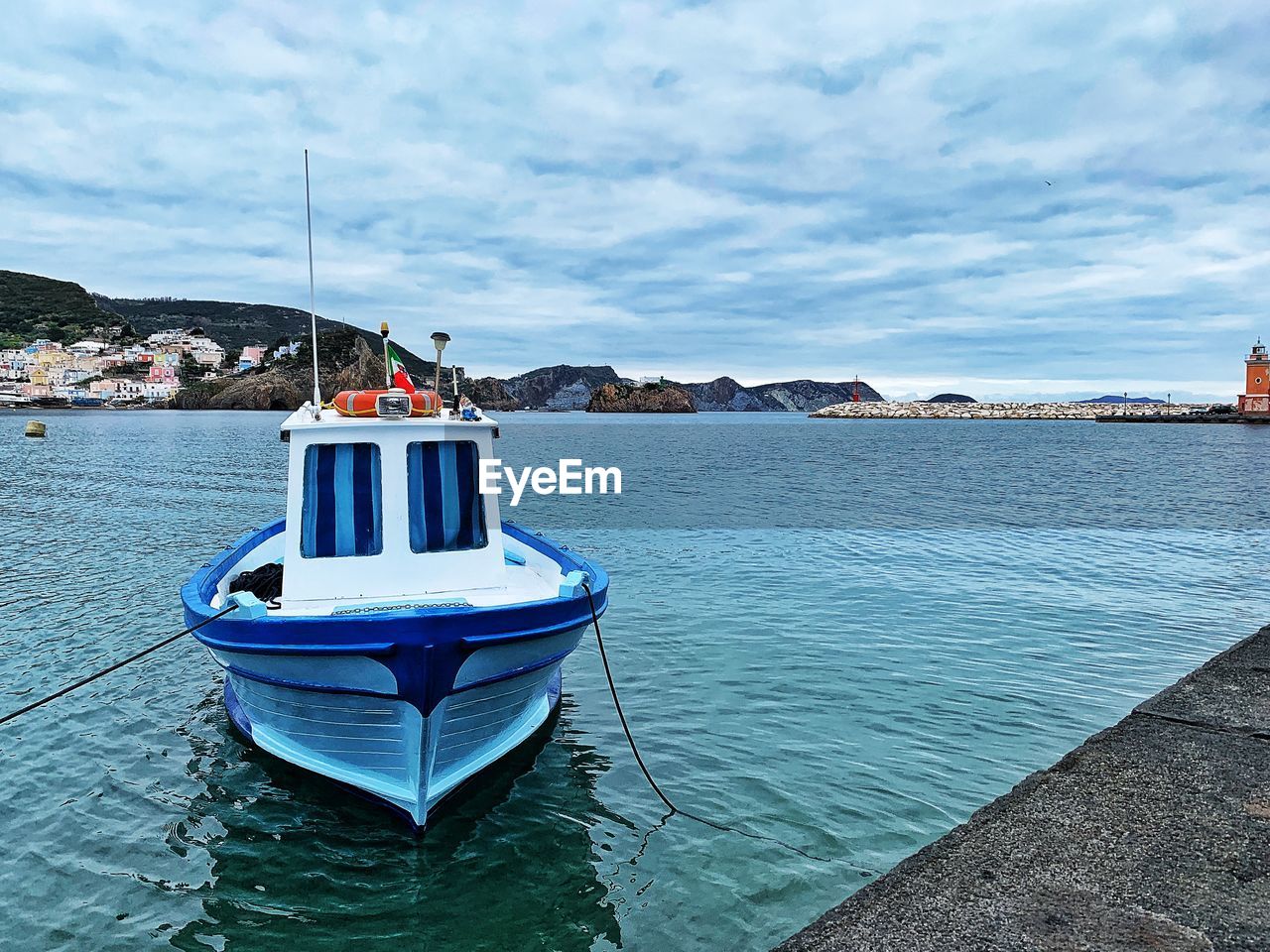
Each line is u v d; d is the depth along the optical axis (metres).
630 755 9.25
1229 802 5.14
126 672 11.73
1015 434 109.56
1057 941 3.84
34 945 6.10
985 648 12.76
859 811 7.97
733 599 15.83
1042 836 4.80
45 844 7.43
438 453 8.91
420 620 7.17
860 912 4.14
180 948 6.12
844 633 13.60
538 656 8.29
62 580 16.95
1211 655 12.29
